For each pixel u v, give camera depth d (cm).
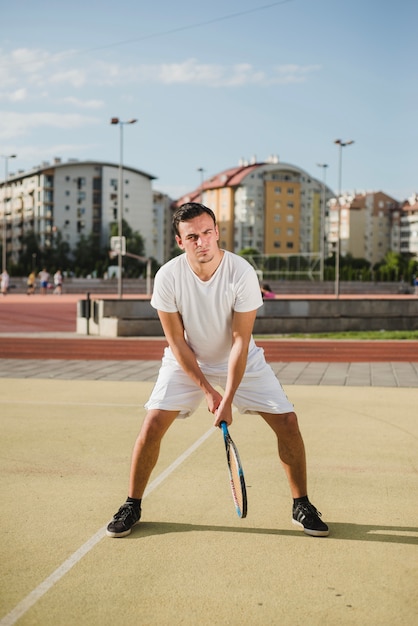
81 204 10756
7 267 8338
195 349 388
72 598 293
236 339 369
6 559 335
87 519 394
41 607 284
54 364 1177
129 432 627
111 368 1124
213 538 363
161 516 399
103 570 322
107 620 273
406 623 271
